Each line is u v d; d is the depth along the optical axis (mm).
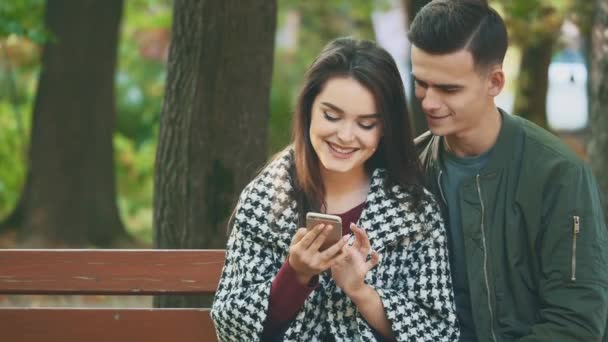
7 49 14898
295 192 3648
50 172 12555
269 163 3770
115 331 4227
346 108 3477
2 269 4211
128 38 18719
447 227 3738
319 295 3627
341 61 3508
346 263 3447
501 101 18562
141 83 18828
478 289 3639
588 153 6766
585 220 3574
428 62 3531
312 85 3533
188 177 5379
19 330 4230
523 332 3646
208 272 4203
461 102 3543
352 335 3605
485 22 3537
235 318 3506
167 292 4207
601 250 3582
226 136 5398
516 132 3670
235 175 5398
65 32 12406
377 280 3619
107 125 12750
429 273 3623
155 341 4223
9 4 10344
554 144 3656
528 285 3660
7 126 15281
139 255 4215
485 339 3641
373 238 3605
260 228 3619
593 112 6719
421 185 3674
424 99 3590
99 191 12750
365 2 18438
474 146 3684
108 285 4207
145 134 18344
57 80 12508
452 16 3514
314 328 3635
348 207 3678
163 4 18281
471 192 3658
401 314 3525
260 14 5414
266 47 5473
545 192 3607
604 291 3561
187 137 5379
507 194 3641
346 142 3488
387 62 3539
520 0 9648
